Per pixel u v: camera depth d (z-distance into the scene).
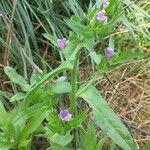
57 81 0.29
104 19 0.22
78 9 0.40
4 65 0.36
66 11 0.42
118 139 0.26
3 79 0.37
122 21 0.39
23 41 0.39
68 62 0.26
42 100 0.28
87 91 0.27
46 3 0.40
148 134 0.33
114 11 0.23
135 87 0.39
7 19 0.38
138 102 0.37
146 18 0.42
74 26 0.23
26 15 0.39
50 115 0.25
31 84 0.29
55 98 0.29
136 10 0.41
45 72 0.29
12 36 0.37
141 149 0.33
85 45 0.25
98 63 0.26
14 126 0.27
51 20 0.40
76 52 0.25
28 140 0.27
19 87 0.36
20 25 0.39
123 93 0.38
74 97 0.27
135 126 0.35
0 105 0.28
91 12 0.23
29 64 0.37
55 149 0.26
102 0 0.23
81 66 0.40
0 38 0.36
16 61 0.37
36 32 0.41
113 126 0.26
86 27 0.23
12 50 0.37
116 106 0.37
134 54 0.24
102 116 0.26
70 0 0.39
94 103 0.27
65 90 0.28
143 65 0.40
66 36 0.40
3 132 0.28
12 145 0.27
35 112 0.27
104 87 0.38
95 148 0.26
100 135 0.33
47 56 0.40
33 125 0.27
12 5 0.39
